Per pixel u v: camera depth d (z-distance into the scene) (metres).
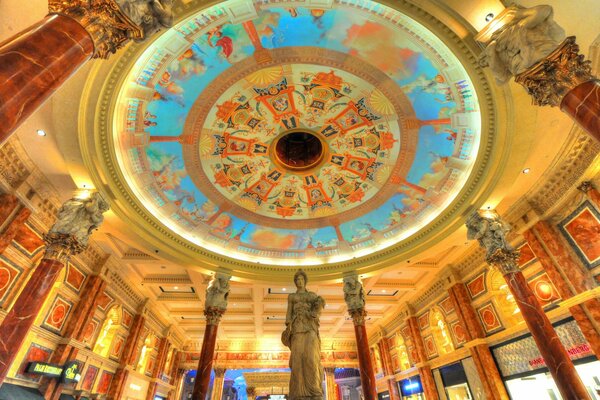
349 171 12.16
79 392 11.57
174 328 20.36
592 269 8.42
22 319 6.64
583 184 8.47
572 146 8.27
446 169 10.90
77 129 7.14
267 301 17.14
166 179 11.14
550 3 5.56
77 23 3.90
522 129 7.52
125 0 4.27
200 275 14.70
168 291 16.88
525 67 4.96
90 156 7.97
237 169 11.87
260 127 10.88
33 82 3.27
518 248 10.96
